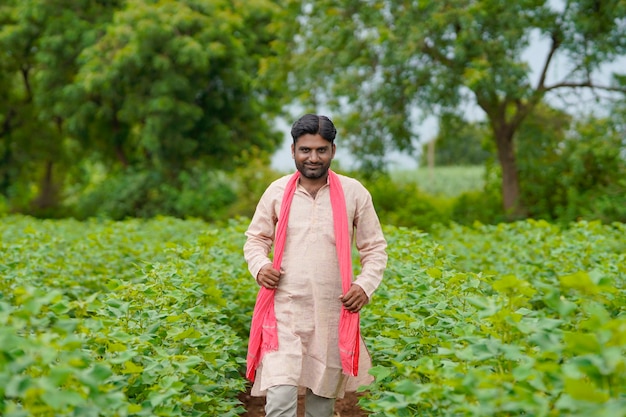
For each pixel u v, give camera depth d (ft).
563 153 58.29
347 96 56.90
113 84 68.69
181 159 73.05
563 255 22.31
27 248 24.38
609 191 54.49
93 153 85.15
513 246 26.08
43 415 8.75
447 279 15.26
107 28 65.87
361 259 13.20
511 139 59.88
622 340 8.01
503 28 52.49
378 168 60.70
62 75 72.64
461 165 177.47
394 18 54.65
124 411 9.32
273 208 13.05
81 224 44.68
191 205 68.85
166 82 65.92
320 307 12.57
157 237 34.55
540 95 56.24
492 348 9.63
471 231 35.40
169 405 10.40
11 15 74.54
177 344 13.37
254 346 12.81
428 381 12.02
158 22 65.10
